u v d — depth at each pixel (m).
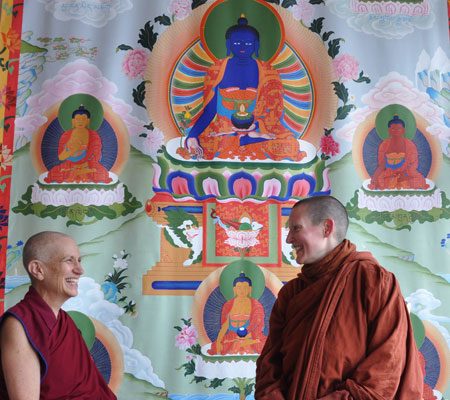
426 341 3.34
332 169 3.47
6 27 3.49
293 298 2.37
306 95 3.54
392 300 2.21
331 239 2.39
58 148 3.40
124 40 3.53
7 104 3.42
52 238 2.44
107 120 3.44
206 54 3.54
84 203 3.36
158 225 3.37
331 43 3.58
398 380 2.14
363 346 2.19
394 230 3.44
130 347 3.25
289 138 3.49
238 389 3.26
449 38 3.64
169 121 3.47
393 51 3.60
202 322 3.30
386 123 3.53
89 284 3.29
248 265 3.36
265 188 3.44
